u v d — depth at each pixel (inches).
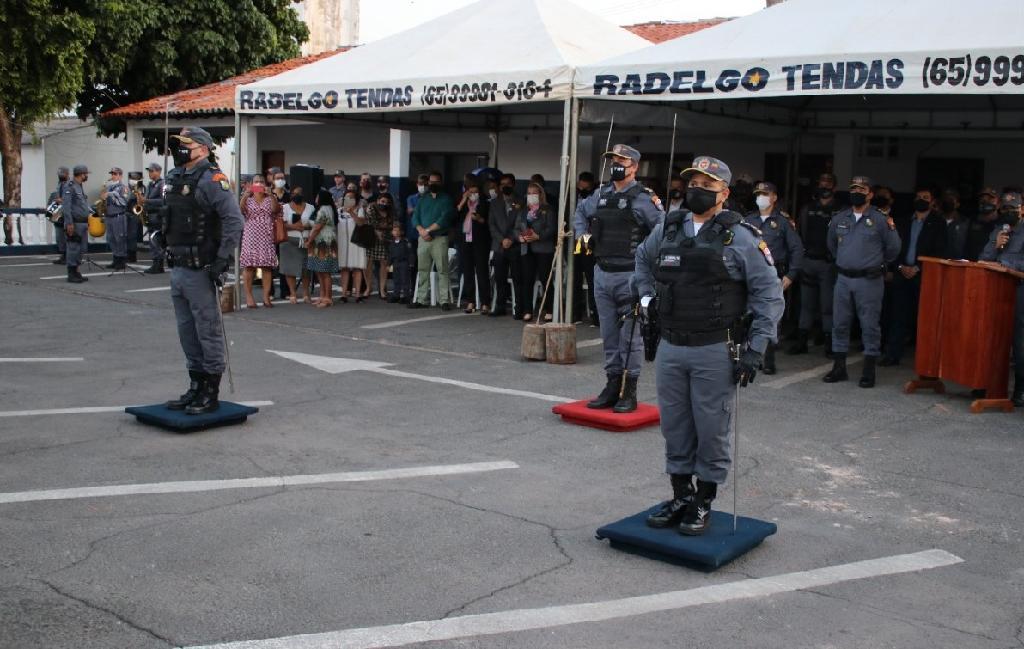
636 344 314.0
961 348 349.4
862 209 380.2
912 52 338.3
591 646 166.7
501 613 178.5
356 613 177.2
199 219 292.4
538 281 534.0
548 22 474.6
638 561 205.6
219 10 955.3
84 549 203.6
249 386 367.6
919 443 303.7
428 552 207.5
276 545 208.8
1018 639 172.6
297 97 508.1
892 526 230.7
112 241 737.0
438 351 453.7
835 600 187.6
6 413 315.9
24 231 869.8
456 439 299.4
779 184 620.1
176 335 477.1
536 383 385.4
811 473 271.6
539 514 233.3
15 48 803.4
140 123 874.1
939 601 188.2
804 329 457.4
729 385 204.8
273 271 603.5
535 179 535.8
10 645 161.6
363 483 253.3
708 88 381.4
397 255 598.2
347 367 408.8
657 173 665.0
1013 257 345.7
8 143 869.8
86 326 498.0
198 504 233.6
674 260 205.5
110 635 166.2
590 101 444.5
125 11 874.1
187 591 184.7
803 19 397.7
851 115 561.6
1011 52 322.3
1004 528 230.5
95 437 289.6
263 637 166.9
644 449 290.8
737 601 186.1
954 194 443.2
